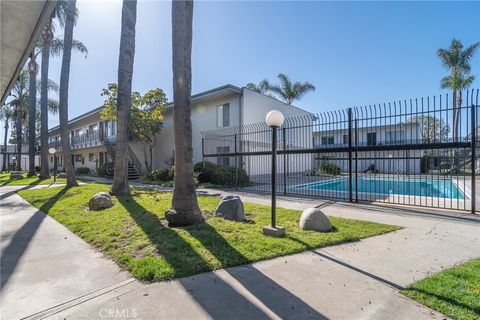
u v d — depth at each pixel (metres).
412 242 4.76
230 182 14.48
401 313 2.60
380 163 22.86
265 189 13.12
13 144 45.00
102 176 23.56
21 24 3.75
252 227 5.69
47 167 20.91
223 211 6.59
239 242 4.65
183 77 6.08
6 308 2.80
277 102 21.06
